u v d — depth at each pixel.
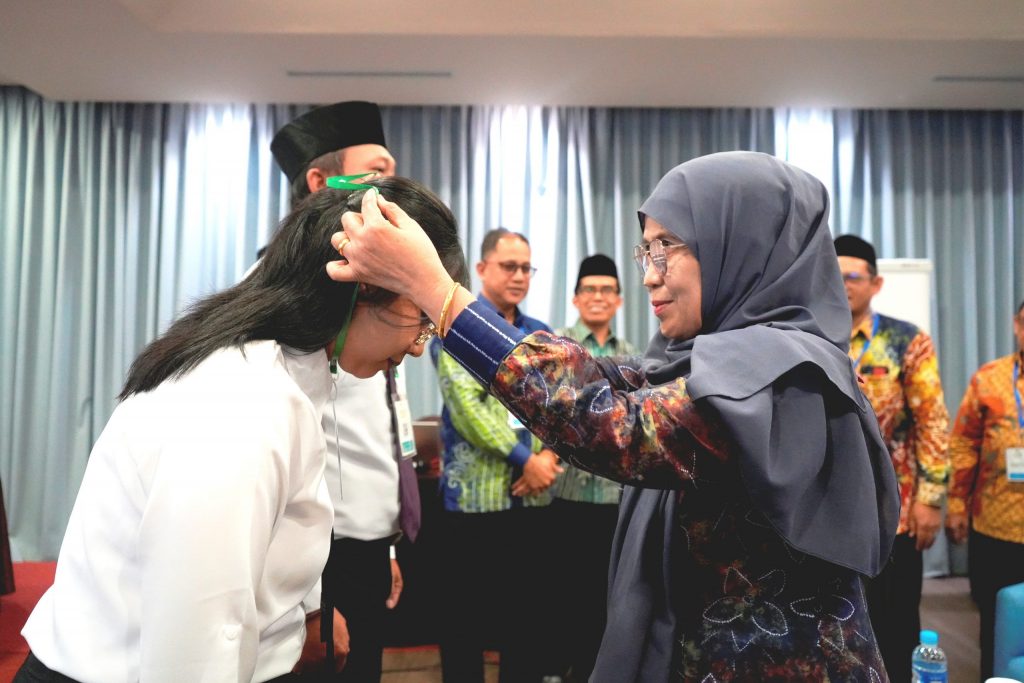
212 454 0.76
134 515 0.80
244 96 4.89
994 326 5.10
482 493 2.54
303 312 0.89
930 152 5.13
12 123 4.99
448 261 0.94
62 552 0.86
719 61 4.23
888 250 5.09
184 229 5.04
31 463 4.91
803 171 1.04
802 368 0.87
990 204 5.11
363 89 4.74
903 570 2.58
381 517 1.74
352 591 1.72
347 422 1.72
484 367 0.87
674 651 0.93
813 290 0.97
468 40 3.93
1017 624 2.01
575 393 0.85
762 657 0.88
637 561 0.99
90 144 5.03
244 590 0.75
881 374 2.62
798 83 4.59
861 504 0.87
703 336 0.92
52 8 3.60
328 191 0.96
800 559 0.90
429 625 3.22
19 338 4.91
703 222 0.98
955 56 4.12
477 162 5.11
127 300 5.00
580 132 5.14
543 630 2.74
